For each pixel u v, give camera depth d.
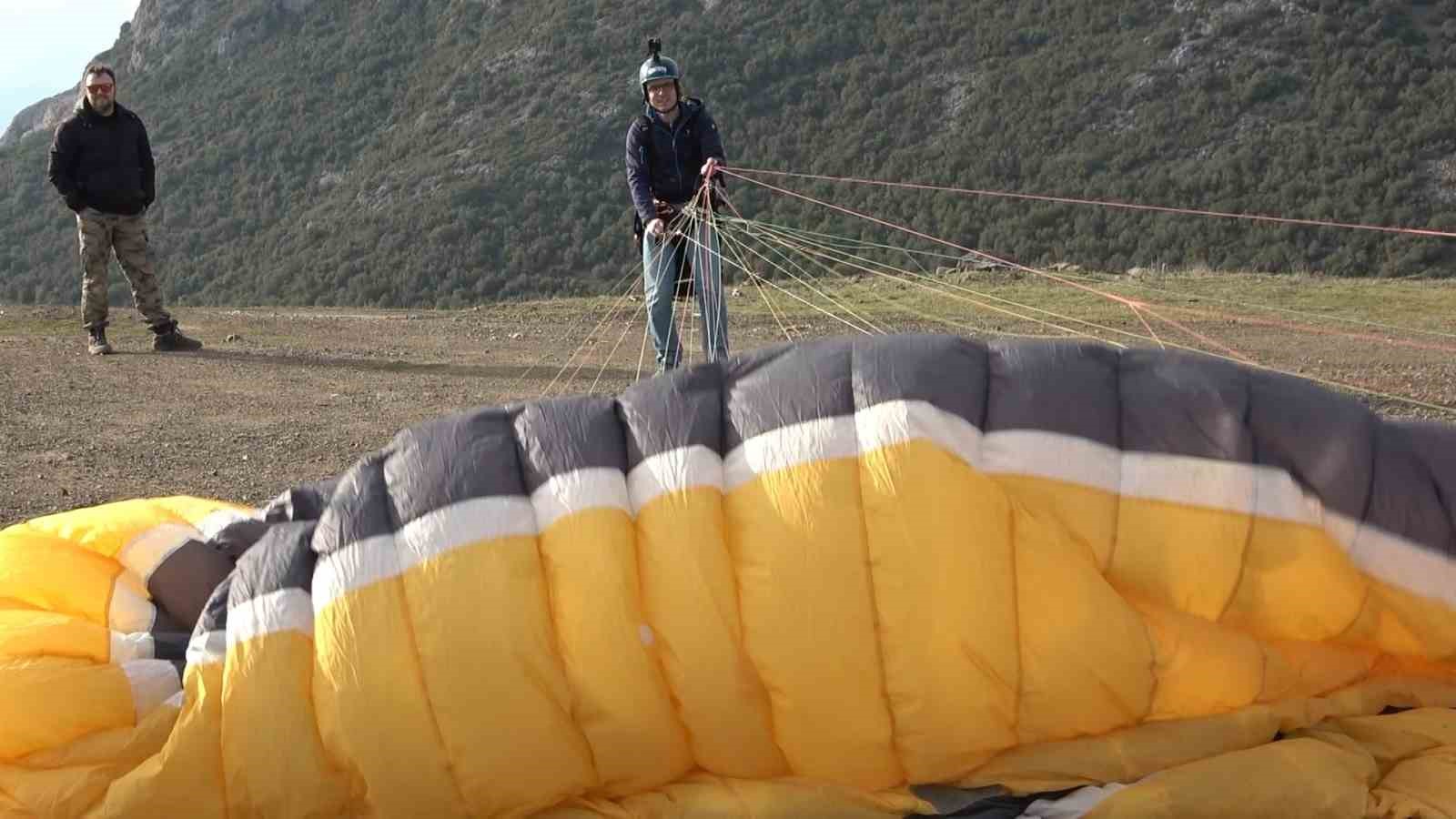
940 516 2.82
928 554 2.81
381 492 3.05
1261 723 2.94
